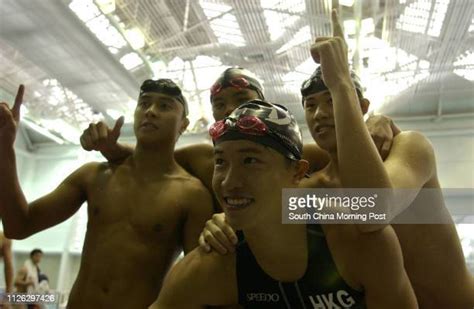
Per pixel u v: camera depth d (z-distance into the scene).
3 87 6.79
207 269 1.20
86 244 1.75
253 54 5.46
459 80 6.13
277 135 1.11
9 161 1.74
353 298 1.13
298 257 1.12
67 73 6.09
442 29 4.84
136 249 1.67
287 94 6.00
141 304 1.61
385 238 1.06
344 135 1.02
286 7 4.57
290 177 1.15
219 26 5.05
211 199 1.78
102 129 1.84
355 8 4.54
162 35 5.25
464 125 7.18
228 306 1.23
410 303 1.09
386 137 1.36
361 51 5.29
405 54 5.51
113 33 5.16
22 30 5.13
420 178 1.25
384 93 6.43
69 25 4.98
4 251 3.92
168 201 1.72
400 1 4.51
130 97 6.60
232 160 1.09
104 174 1.86
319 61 1.13
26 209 1.79
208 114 6.61
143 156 1.80
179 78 6.00
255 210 1.07
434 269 1.46
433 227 1.45
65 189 1.89
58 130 8.92
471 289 1.53
